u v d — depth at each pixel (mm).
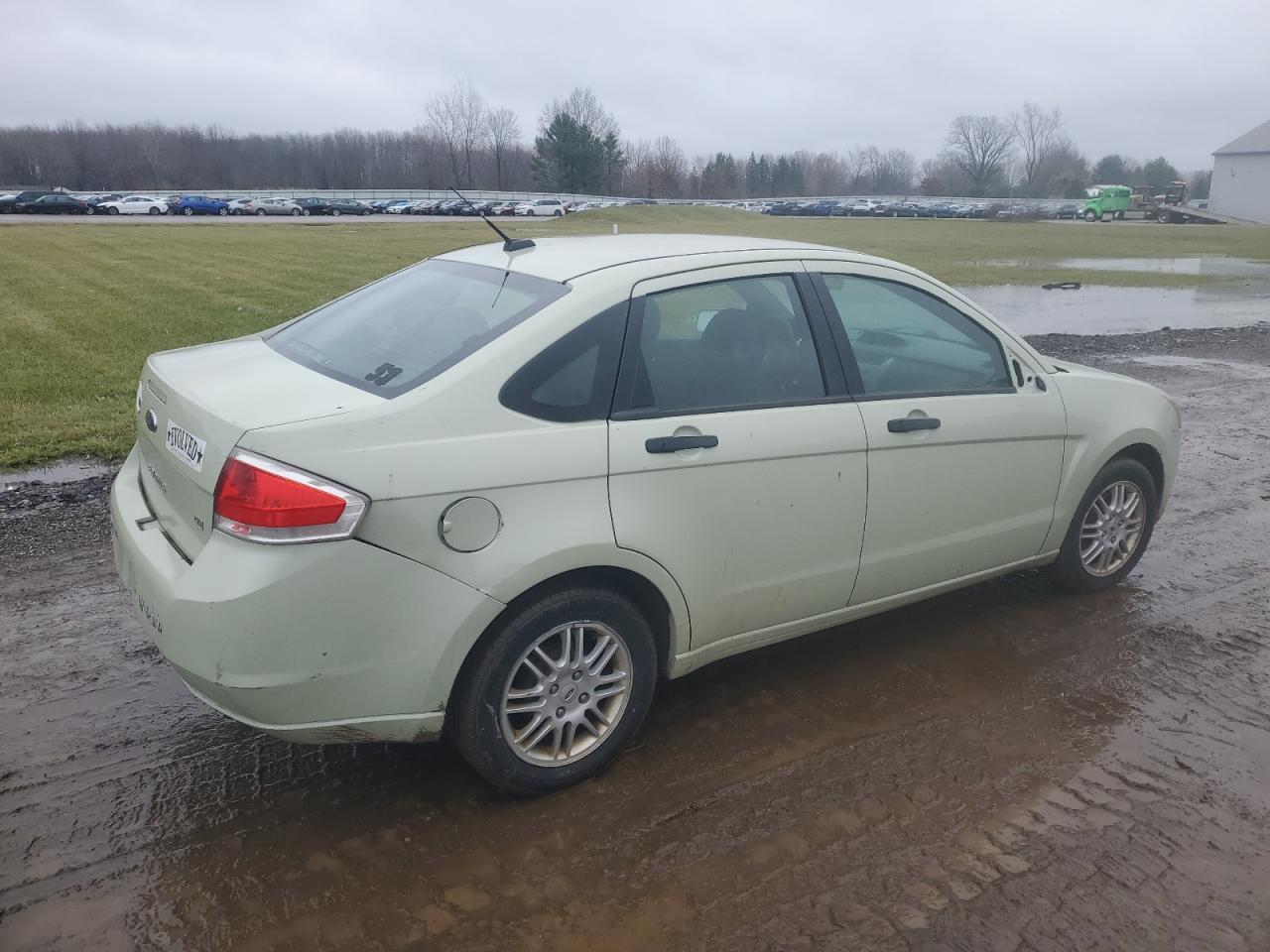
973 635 4461
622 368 3154
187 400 2984
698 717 3707
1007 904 2750
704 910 2709
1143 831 3084
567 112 99625
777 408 3447
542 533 2932
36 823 2998
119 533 3223
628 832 3031
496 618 2963
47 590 4730
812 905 2736
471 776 3311
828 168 138750
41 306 15742
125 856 2871
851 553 3713
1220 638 4484
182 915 2646
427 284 3730
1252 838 3064
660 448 3137
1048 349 13438
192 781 3242
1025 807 3191
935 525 3947
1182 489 6801
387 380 2994
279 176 107875
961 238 47438
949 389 3990
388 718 2867
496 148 102125
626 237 4062
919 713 3770
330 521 2641
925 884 2830
